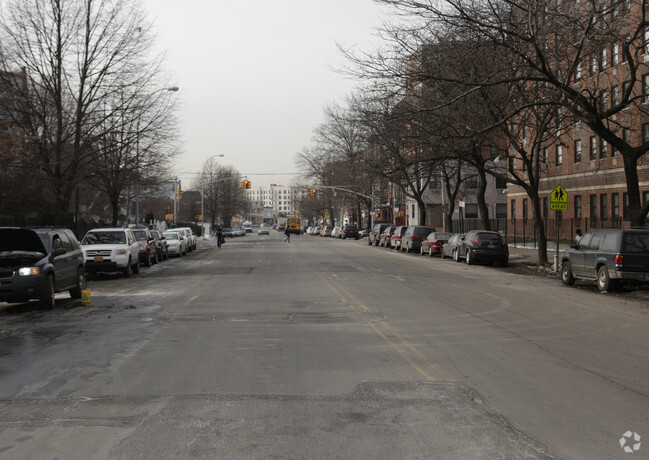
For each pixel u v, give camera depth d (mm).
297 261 31938
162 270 27000
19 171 27500
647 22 18016
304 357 8430
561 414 5832
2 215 32156
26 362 8195
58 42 24859
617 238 17266
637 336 10328
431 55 21984
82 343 9570
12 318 12477
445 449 4875
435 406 6066
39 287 13211
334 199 96938
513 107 26062
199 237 90938
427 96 25359
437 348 9086
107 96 26375
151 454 4785
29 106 24500
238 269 26672
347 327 11016
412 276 22672
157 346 9266
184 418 5680
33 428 5418
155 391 6648
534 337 10109
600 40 20844
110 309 13688
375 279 21078
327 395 6477
